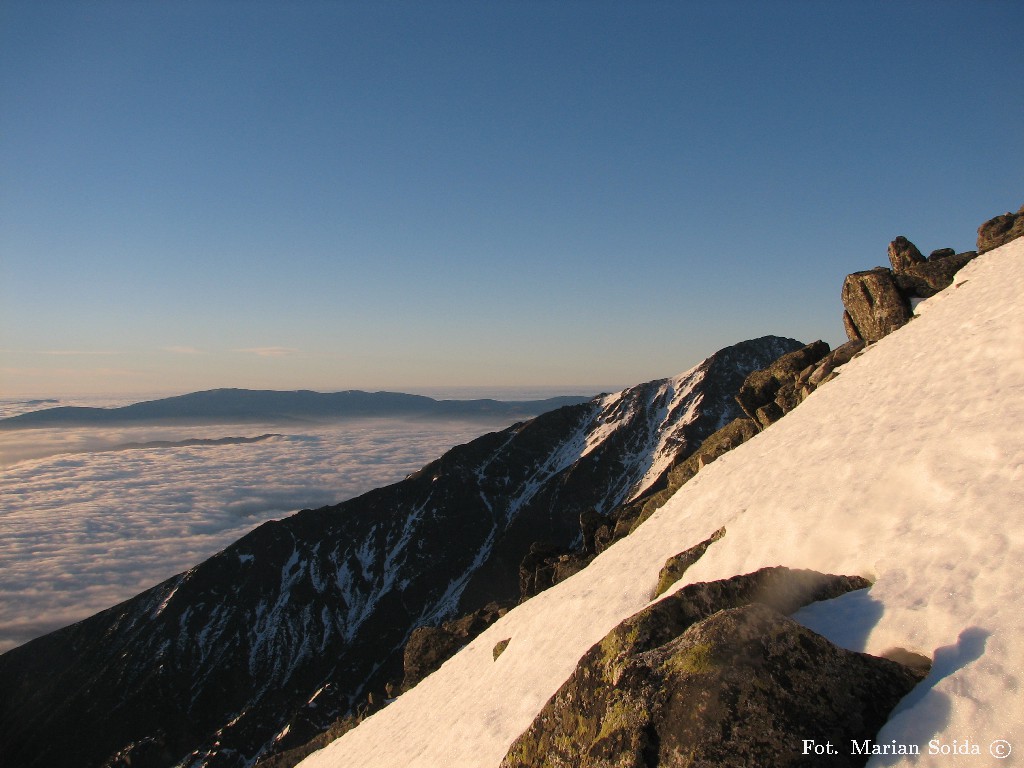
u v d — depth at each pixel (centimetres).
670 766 690
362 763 2350
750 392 4009
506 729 1497
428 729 2061
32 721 18825
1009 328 1783
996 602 751
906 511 1116
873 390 2156
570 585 2544
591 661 938
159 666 19788
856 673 718
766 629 761
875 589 925
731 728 678
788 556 1238
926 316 2936
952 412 1412
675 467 4019
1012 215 3844
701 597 961
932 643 763
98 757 17338
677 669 764
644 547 2233
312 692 18650
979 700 636
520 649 2031
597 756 776
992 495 977
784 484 1620
